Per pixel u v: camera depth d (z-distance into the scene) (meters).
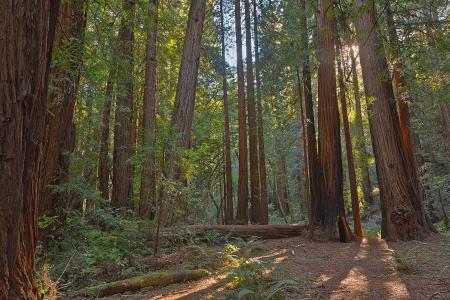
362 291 4.63
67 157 6.87
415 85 7.48
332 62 8.94
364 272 5.71
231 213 14.01
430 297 4.18
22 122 2.59
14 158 2.54
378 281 5.11
